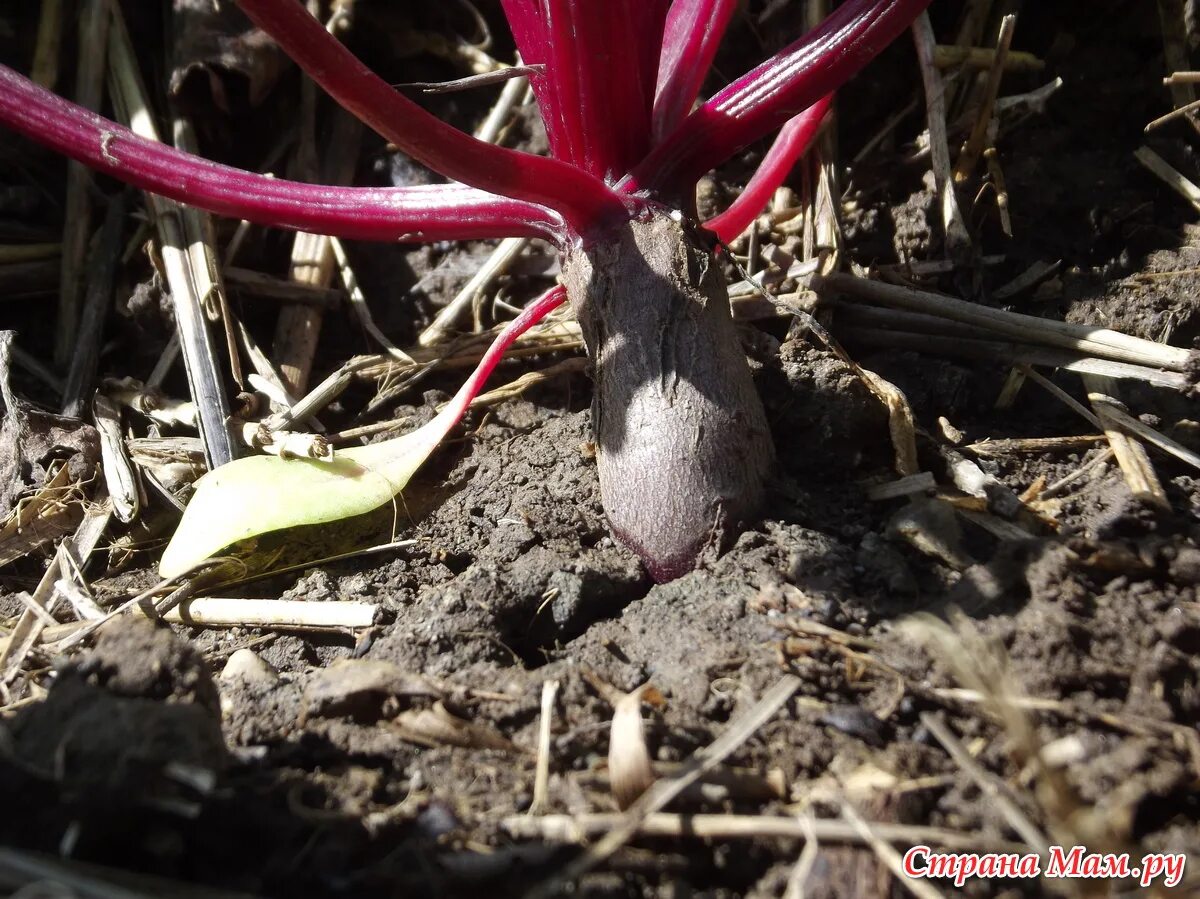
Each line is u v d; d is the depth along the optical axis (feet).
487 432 0.89
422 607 0.69
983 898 0.49
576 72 0.69
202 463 0.87
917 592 0.67
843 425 0.79
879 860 0.49
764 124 0.72
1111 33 1.07
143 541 0.84
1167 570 0.65
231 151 1.11
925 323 0.92
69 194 1.04
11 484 0.86
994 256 0.99
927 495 0.74
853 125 1.08
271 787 0.54
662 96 0.78
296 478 0.77
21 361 0.97
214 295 0.95
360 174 1.13
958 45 1.07
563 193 0.68
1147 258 0.95
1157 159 1.00
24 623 0.73
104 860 0.49
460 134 0.62
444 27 1.17
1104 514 0.70
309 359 0.98
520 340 0.96
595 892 0.49
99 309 0.98
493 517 0.80
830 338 0.81
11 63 1.12
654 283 0.70
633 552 0.73
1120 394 0.83
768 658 0.61
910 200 1.02
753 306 0.93
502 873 0.50
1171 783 0.52
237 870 0.51
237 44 1.04
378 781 0.56
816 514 0.74
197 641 0.72
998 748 0.55
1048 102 1.06
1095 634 0.60
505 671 0.63
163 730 0.51
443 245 1.07
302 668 0.69
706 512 0.70
